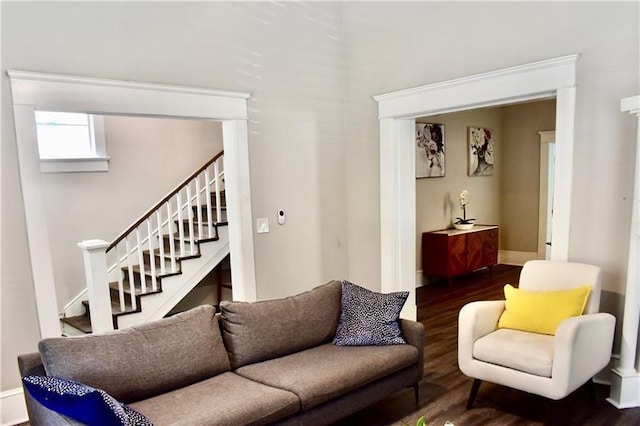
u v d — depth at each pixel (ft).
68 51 9.76
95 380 6.78
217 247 15.66
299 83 13.83
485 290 19.02
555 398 8.06
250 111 12.78
